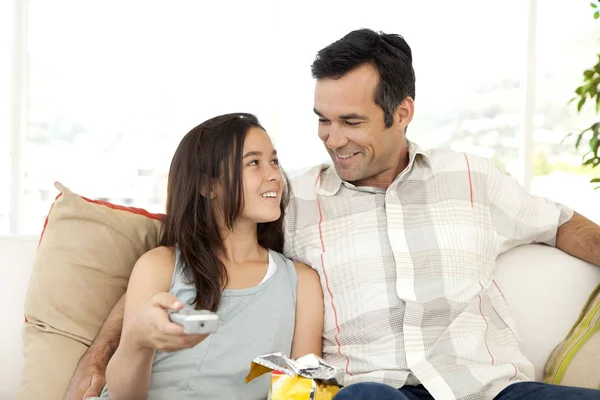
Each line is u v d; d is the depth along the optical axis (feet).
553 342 5.96
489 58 12.69
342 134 5.85
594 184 12.75
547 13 12.70
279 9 12.53
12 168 11.95
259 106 12.64
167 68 12.35
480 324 5.56
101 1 12.09
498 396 5.18
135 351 4.20
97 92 12.19
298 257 5.89
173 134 12.45
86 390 4.86
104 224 5.62
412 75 6.11
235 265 5.46
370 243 5.76
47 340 5.32
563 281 6.09
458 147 12.80
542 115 12.85
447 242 5.78
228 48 12.50
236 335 5.16
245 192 5.29
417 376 5.21
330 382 4.36
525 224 6.11
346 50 5.78
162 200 12.47
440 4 12.64
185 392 4.96
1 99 11.94
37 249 5.71
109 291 5.55
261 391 5.17
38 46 11.98
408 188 5.98
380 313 5.53
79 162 12.23
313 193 6.03
